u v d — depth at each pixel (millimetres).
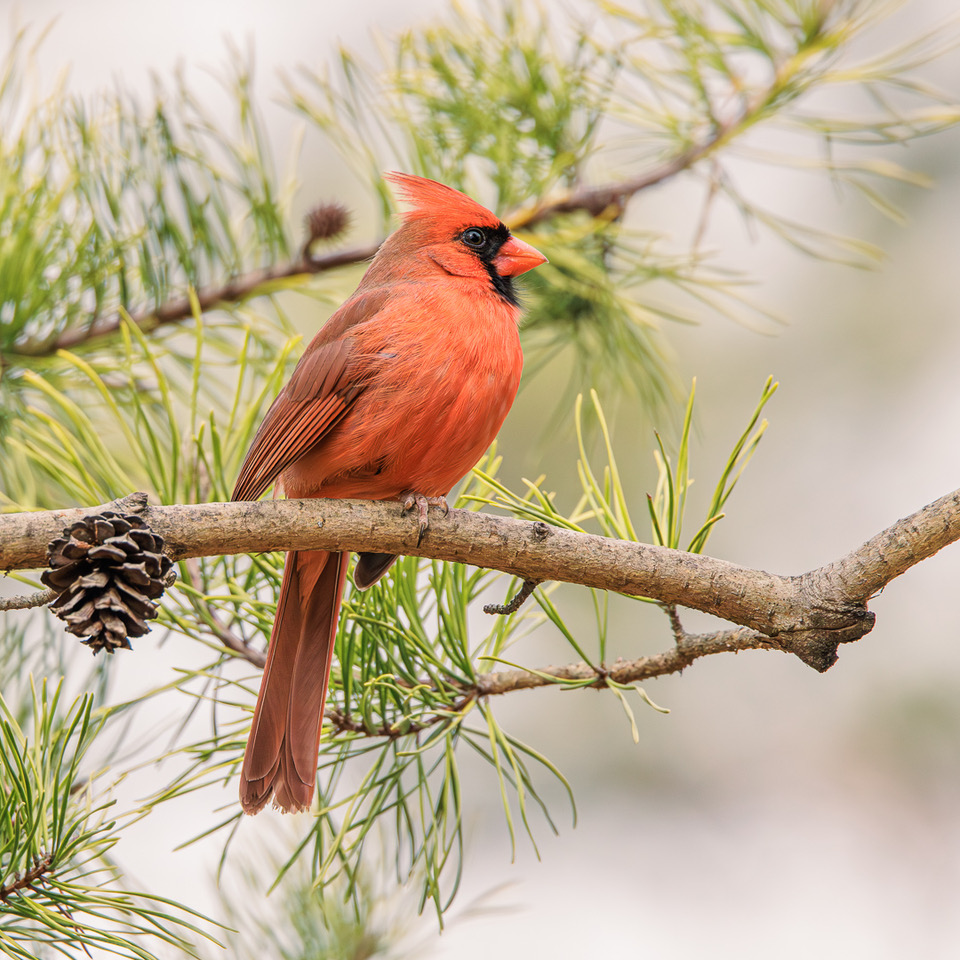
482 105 6520
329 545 4699
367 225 8828
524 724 10461
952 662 10375
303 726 5016
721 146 6395
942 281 10578
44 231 5797
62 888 4109
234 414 5227
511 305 6020
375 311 5672
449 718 4832
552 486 9406
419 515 4711
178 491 5281
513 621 5047
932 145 10641
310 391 5512
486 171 6828
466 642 4855
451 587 4930
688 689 10695
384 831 5641
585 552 4555
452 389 5453
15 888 4105
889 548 4234
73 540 3838
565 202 6598
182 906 4176
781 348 10641
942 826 10102
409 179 6266
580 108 6551
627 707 4473
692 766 10516
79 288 5859
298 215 8695
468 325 5582
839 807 10320
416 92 6480
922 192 10641
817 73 6234
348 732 5039
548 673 4801
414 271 5922
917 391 10594
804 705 10602
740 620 4492
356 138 6500
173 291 6191
